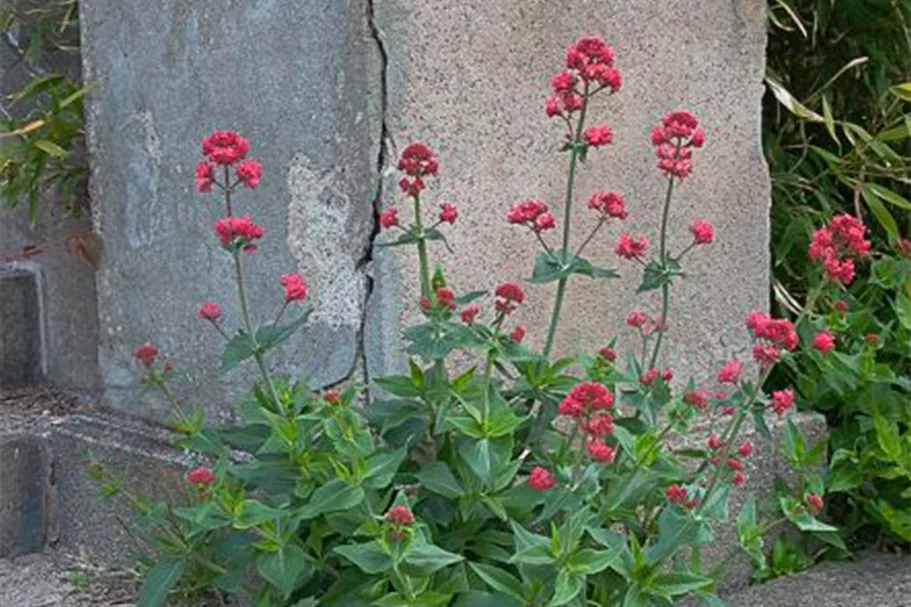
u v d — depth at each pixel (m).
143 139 3.67
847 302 4.04
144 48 3.64
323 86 3.24
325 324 3.30
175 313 3.64
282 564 2.69
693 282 3.76
